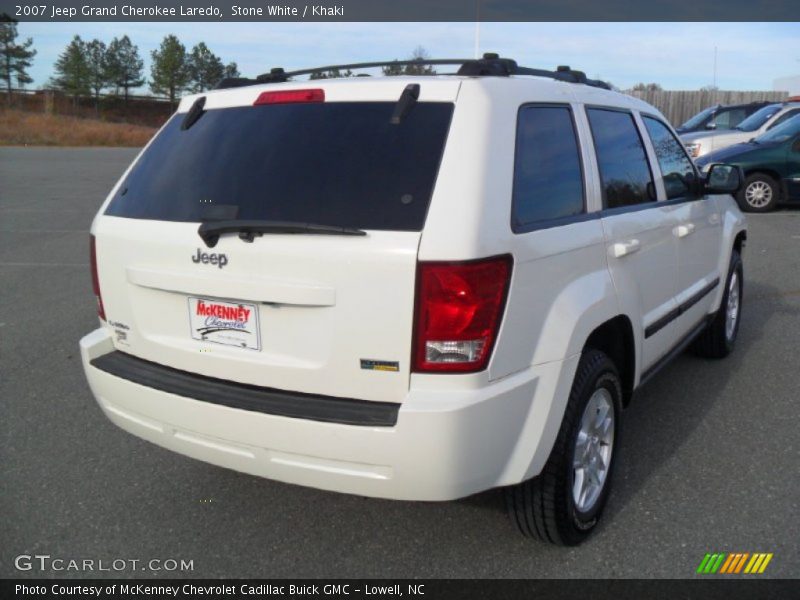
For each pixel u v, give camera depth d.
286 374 2.82
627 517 3.50
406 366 2.63
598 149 3.61
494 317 2.65
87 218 13.23
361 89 2.96
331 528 3.46
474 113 2.77
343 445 2.65
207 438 2.96
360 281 2.63
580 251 3.18
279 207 2.83
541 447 2.88
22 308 7.30
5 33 69.12
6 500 3.72
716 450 4.17
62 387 5.22
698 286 4.90
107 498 3.74
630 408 4.79
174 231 3.03
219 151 3.12
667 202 4.36
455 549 3.28
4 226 12.38
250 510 3.62
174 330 3.13
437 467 2.60
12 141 40.91
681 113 28.38
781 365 5.58
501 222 2.71
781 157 13.15
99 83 77.69
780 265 9.04
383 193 2.70
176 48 74.88
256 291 2.80
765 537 3.31
